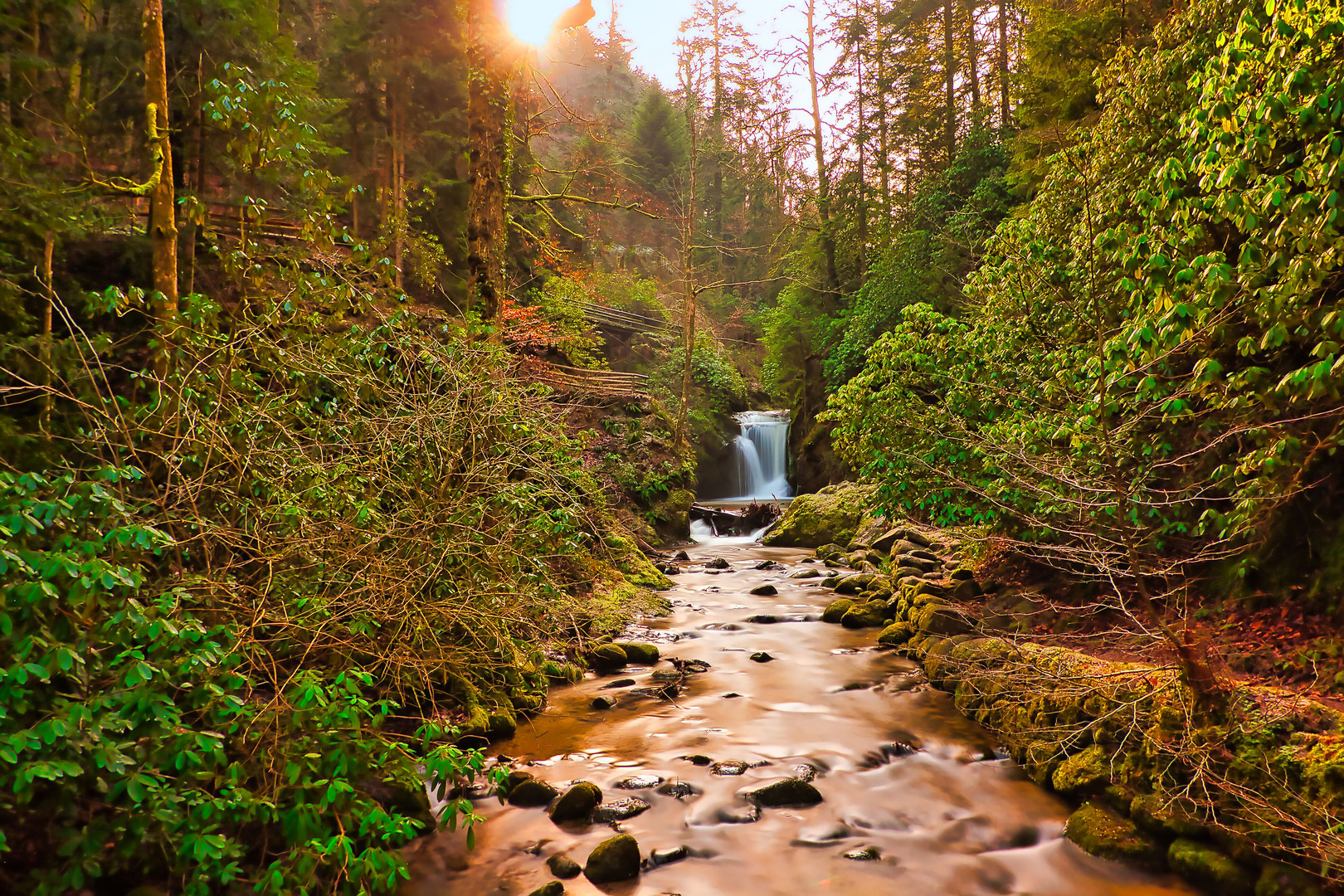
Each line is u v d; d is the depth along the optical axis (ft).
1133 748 14.19
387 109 53.98
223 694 8.77
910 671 23.54
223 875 8.50
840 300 88.38
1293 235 13.38
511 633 19.17
